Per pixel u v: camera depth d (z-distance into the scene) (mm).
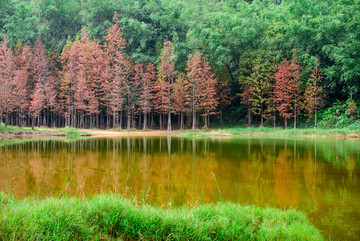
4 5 59406
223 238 3938
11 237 3166
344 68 32469
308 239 3943
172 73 44969
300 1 37594
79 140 25781
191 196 6723
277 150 16781
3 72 45906
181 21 52562
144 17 51812
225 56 42656
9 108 39688
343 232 4613
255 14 42312
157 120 54344
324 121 35750
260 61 41188
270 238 3953
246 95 41562
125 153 15359
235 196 6762
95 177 8891
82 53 47688
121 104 45750
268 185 7906
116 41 49719
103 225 3859
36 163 11742
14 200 5035
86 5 58469
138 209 4375
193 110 41312
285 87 37031
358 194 6965
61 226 3559
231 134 34594
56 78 52188
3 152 15617
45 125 48594
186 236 3777
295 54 38000
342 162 12156
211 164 11602
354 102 34469
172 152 15875
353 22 32344
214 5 53562
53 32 60812
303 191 7238
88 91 46031
